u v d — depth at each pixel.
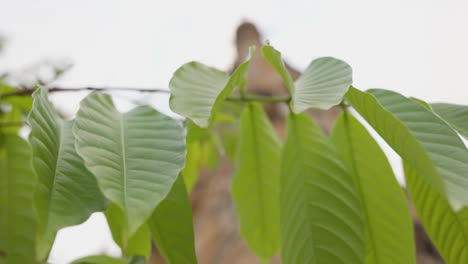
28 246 1.04
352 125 0.95
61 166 0.80
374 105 0.83
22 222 1.04
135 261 0.90
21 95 1.02
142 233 0.92
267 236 1.07
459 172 0.80
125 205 0.75
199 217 2.71
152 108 0.86
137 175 0.78
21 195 1.05
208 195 2.80
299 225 0.91
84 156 0.78
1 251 1.02
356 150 0.94
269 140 1.03
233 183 1.04
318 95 0.84
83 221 0.78
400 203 0.92
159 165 0.79
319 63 0.89
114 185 0.76
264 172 1.04
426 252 1.80
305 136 0.94
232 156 1.40
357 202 0.91
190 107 0.83
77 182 0.80
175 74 0.86
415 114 0.84
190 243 0.86
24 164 1.07
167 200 0.86
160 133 0.83
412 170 0.91
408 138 0.81
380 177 0.93
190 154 1.17
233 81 0.83
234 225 2.48
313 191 0.92
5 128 1.08
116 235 0.91
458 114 0.90
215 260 2.38
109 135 0.82
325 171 0.92
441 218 0.90
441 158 0.81
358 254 0.89
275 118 2.51
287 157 0.94
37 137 0.78
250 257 2.23
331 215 0.90
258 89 2.61
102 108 0.84
